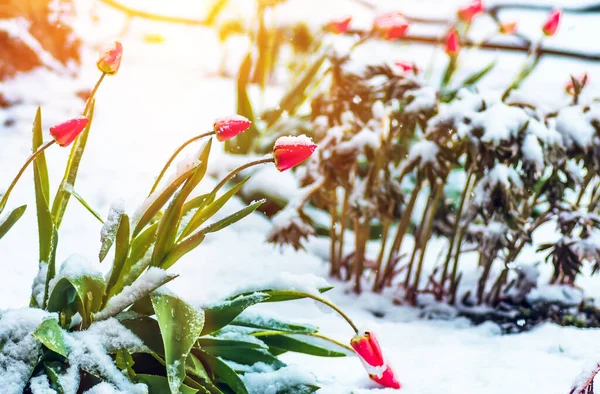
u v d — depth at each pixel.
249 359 2.22
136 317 2.13
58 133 2.06
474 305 2.88
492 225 2.78
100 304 2.12
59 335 2.04
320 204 2.99
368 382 2.36
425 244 2.85
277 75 6.53
